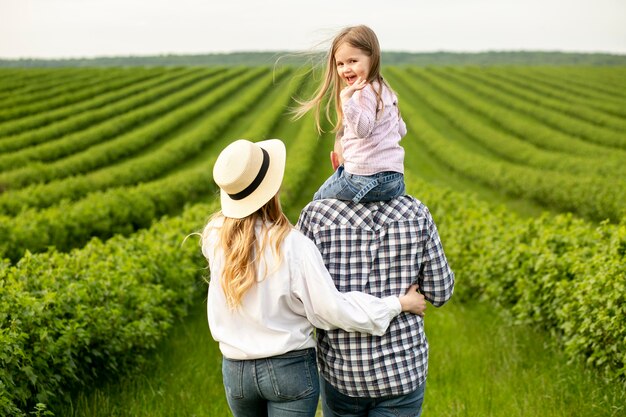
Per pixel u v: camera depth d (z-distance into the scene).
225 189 2.83
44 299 5.01
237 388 2.89
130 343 5.71
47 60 172.12
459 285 9.14
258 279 2.79
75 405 4.98
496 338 6.79
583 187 17.08
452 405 5.03
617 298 4.98
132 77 68.12
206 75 74.38
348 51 2.99
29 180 24.22
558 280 6.51
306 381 2.86
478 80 68.69
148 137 36.09
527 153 29.83
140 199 16.89
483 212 12.68
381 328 2.84
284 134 41.25
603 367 5.30
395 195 3.05
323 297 2.77
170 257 8.26
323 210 3.06
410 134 39.44
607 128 41.44
